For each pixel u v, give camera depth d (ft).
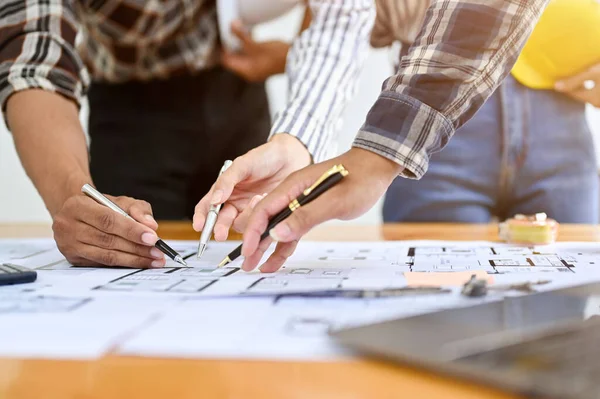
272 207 2.00
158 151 4.40
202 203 2.43
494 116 3.97
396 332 1.24
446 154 4.04
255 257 2.08
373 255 2.49
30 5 3.18
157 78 4.30
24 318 1.49
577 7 3.62
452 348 1.13
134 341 1.30
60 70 3.08
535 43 3.73
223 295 1.72
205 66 4.30
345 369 1.14
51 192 2.69
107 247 2.31
